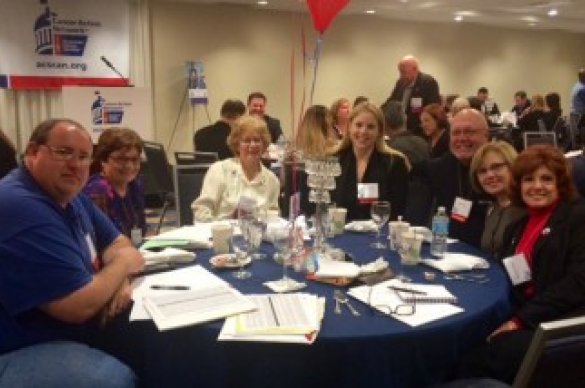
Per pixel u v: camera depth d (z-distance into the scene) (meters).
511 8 8.48
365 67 9.32
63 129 1.62
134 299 1.64
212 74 8.00
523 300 2.01
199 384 1.49
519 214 2.24
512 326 1.79
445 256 2.12
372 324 1.48
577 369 1.22
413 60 6.29
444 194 2.96
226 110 5.22
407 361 1.46
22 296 1.51
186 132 7.94
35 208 1.55
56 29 6.52
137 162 2.55
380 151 2.98
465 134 2.81
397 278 1.87
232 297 1.63
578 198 2.07
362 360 1.41
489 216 2.51
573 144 7.72
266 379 1.47
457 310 1.59
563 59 11.79
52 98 6.71
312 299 1.62
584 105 8.91
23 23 6.34
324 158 2.61
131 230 2.51
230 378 1.47
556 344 1.17
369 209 2.89
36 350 1.53
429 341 1.47
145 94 6.18
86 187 2.41
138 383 1.58
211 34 7.89
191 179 3.33
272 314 1.52
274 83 8.48
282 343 1.38
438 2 7.89
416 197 3.21
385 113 4.32
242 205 2.22
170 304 1.58
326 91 9.00
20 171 1.66
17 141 6.66
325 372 1.45
